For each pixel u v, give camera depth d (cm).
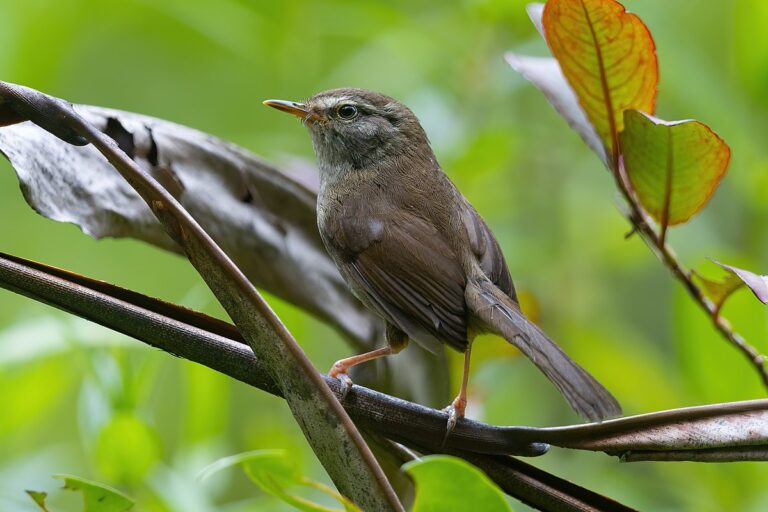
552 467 1184
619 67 715
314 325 1328
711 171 709
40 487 1070
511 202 1371
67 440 1391
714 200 1342
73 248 1608
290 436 1116
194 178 768
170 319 597
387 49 1379
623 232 1412
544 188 1395
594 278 1402
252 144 1302
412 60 1355
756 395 1012
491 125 1292
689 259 1266
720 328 743
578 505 619
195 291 1059
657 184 724
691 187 719
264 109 1599
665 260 745
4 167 1636
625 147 727
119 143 743
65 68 1606
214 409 980
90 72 1653
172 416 1491
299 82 1411
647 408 1215
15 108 551
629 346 1293
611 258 1421
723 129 1224
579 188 1430
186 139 768
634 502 1111
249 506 916
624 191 742
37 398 1041
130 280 1597
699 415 608
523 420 1255
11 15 1477
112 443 862
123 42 1653
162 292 1590
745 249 1230
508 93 1330
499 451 623
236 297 543
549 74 816
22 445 1288
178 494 885
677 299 1032
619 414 695
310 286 837
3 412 1035
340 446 546
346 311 866
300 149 1366
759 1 1154
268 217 802
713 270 1108
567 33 709
